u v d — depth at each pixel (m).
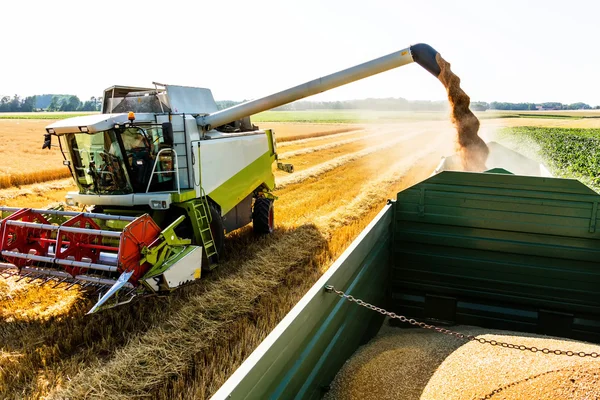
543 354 3.11
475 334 4.53
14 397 4.29
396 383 3.33
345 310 3.62
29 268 5.93
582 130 49.44
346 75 7.10
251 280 6.82
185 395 4.21
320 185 15.30
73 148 7.11
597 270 4.52
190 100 7.94
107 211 7.16
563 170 21.23
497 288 4.91
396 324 5.07
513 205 4.68
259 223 9.33
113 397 4.19
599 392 2.54
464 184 4.80
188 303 6.08
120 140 6.55
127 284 5.32
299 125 58.78
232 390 2.00
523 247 4.72
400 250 5.21
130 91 7.95
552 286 4.70
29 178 16.33
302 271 7.34
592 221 4.43
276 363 2.45
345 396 3.35
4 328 5.57
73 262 5.55
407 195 5.03
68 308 6.15
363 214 11.12
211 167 7.50
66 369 4.71
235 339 5.29
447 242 4.99
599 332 4.64
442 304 5.14
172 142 6.84
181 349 5.02
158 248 5.63
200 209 7.11
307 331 2.86
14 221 5.94
